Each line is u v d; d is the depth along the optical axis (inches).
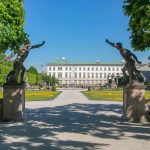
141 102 917.8
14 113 937.5
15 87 940.6
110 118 993.5
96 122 892.6
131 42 930.1
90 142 589.6
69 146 552.7
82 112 1190.3
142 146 552.7
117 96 2389.3
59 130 740.7
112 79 5378.9
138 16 735.7
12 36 836.6
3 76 2561.5
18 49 893.8
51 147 544.4
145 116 916.0
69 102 1744.6
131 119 917.2
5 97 946.1
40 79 6250.0
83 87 6712.6
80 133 697.0
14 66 955.3
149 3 706.2
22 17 863.7
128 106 921.5
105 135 669.3
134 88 918.4
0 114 955.3
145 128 775.7
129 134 682.2
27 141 600.1
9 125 833.5
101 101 1831.9
